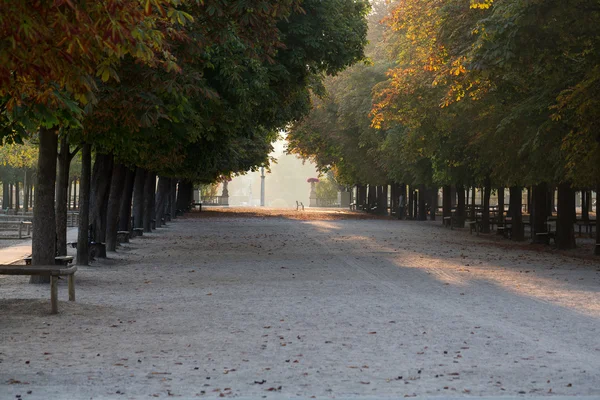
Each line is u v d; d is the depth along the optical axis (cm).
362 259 3200
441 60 3225
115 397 965
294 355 1245
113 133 2155
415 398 952
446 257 3325
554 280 2430
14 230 5269
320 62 3322
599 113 2856
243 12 1925
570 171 3130
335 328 1515
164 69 1969
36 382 1048
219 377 1083
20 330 1488
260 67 2770
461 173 5419
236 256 3338
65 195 2605
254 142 6719
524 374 1102
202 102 2452
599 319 1641
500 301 1930
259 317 1662
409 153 5038
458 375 1096
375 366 1159
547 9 2519
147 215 5103
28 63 988
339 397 962
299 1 2028
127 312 1733
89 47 1061
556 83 3062
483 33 2627
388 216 8675
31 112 1446
